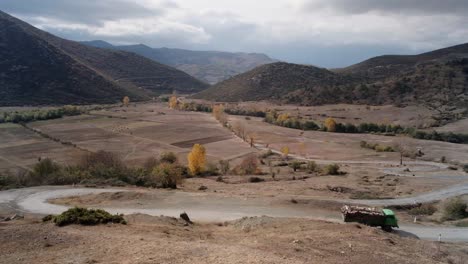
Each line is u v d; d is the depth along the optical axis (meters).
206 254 19.17
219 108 152.50
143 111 168.25
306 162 86.12
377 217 32.44
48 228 23.11
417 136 119.38
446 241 31.50
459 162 89.81
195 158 73.31
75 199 41.53
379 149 104.44
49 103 172.25
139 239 21.44
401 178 68.31
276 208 39.88
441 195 53.69
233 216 36.38
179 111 174.75
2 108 151.88
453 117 136.62
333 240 23.86
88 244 20.27
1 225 24.02
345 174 73.31
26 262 17.66
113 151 94.94
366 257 21.14
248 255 19.33
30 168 75.75
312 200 42.97
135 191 44.81
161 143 107.62
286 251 20.75
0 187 47.06
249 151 101.69
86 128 124.25
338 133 130.25
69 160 83.06
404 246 24.67
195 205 40.06
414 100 161.88
